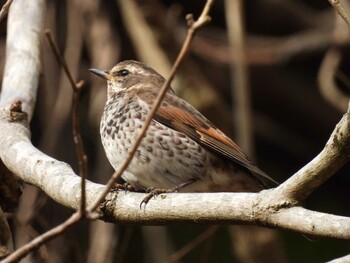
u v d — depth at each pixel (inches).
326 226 249.1
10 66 360.8
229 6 520.1
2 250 295.6
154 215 282.8
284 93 630.5
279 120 641.0
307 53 604.4
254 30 650.8
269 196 263.1
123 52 603.5
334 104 529.0
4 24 560.4
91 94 541.0
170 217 280.2
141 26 540.7
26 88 349.1
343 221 247.1
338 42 543.5
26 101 343.9
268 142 635.5
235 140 551.2
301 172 258.1
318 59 633.0
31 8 384.8
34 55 366.9
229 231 516.1
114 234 464.1
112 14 586.6
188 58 539.2
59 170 299.7
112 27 560.1
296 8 640.4
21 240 427.2
